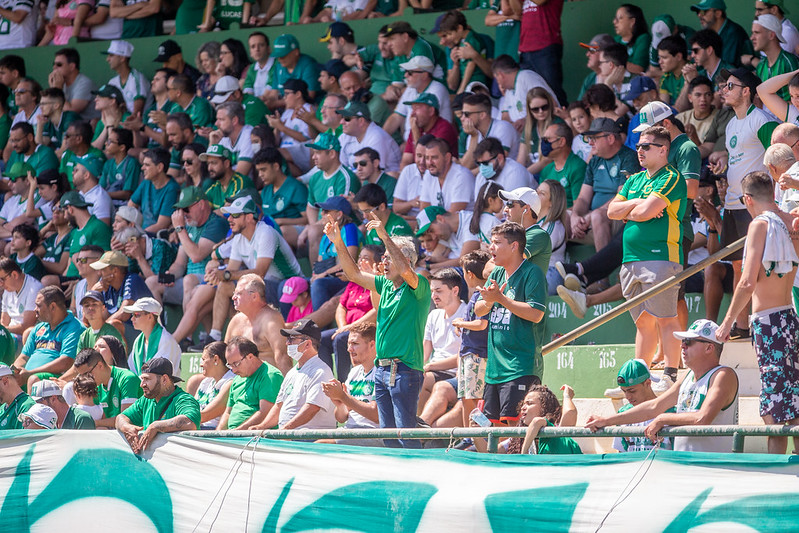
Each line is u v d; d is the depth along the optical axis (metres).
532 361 23.53
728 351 26.61
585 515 19.39
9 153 49.75
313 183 39.31
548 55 39.91
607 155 33.94
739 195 30.11
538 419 20.42
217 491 24.09
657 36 38.62
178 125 44.12
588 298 31.11
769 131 29.53
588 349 29.08
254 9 53.50
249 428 27.45
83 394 30.34
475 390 25.34
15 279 40.12
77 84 50.66
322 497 22.61
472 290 30.52
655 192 25.28
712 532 18.11
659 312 25.47
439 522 20.98
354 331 27.08
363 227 35.91
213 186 41.72
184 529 24.38
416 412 24.88
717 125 34.25
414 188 38.19
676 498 18.59
